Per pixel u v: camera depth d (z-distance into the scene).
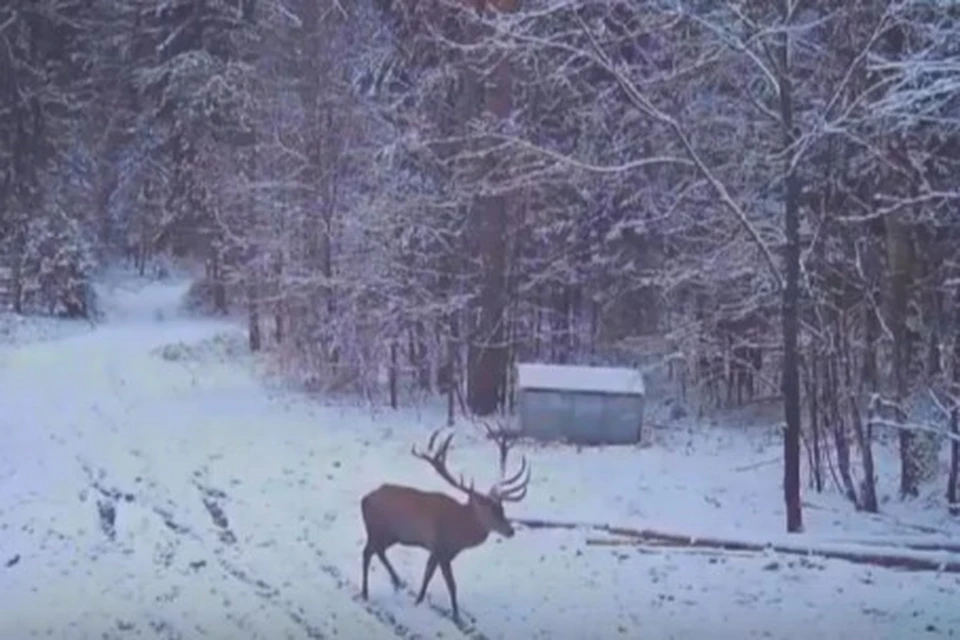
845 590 11.59
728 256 18.02
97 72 41.53
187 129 36.16
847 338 16.47
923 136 14.77
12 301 37.78
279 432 19.84
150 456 17.69
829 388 16.67
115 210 45.97
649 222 19.95
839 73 15.20
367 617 10.71
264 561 12.42
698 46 16.19
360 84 25.77
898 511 15.02
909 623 10.59
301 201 26.11
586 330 25.80
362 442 18.98
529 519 13.73
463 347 23.80
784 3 14.24
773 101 16.58
